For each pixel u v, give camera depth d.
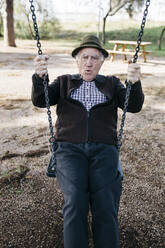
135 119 4.63
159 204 2.40
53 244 1.95
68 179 1.64
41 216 2.23
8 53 12.55
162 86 7.05
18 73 8.13
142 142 3.69
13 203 2.38
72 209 1.52
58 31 24.47
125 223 2.15
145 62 11.47
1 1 17.08
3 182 2.67
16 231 2.06
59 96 2.01
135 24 26.42
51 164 1.88
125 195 2.51
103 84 1.95
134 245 1.95
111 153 1.78
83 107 1.85
